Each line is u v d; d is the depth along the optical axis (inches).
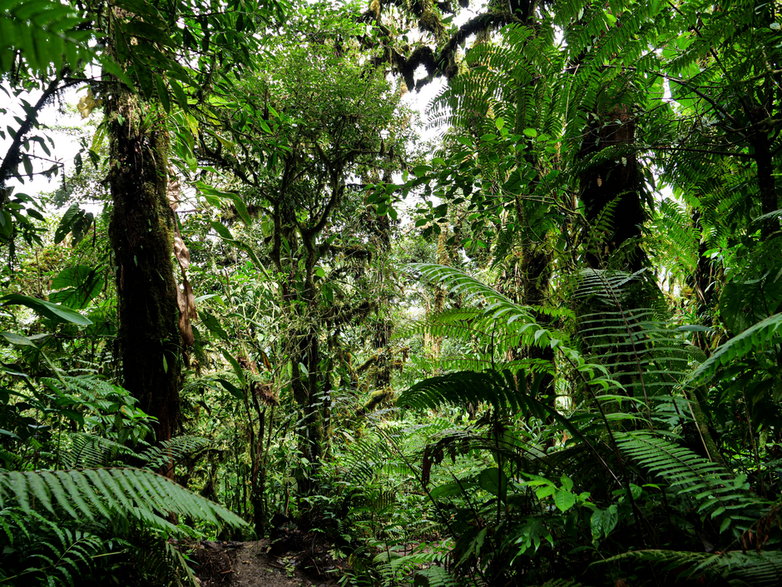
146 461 110.9
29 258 161.3
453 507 97.9
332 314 232.1
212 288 211.3
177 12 109.6
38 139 85.0
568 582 55.9
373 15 344.2
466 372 62.1
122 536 84.8
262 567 145.3
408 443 132.3
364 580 117.5
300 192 223.6
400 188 131.3
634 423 75.0
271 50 197.8
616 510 56.5
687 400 69.9
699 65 96.7
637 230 98.0
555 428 78.4
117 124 122.5
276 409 200.5
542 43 81.8
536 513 70.4
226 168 210.8
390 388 238.5
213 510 74.5
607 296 80.2
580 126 86.4
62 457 96.0
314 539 154.2
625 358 81.4
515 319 60.3
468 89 92.4
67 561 70.4
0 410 81.7
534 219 111.7
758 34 69.5
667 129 88.0
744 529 48.7
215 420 192.5
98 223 134.7
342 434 213.6
